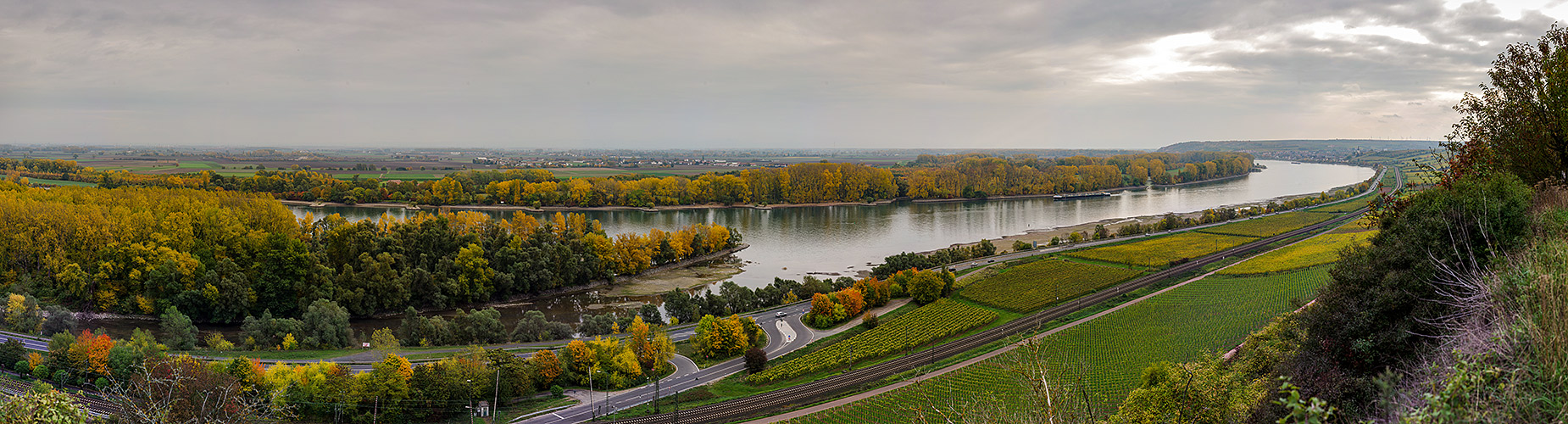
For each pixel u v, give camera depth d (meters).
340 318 123.81
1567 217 36.31
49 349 94.88
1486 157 48.22
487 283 161.75
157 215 158.38
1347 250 49.66
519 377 97.12
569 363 105.94
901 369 111.00
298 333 120.50
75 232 142.75
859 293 147.88
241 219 168.50
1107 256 196.62
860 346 124.56
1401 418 15.72
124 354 90.06
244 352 113.75
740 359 119.69
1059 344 118.38
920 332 133.38
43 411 22.61
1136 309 141.62
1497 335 18.28
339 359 110.94
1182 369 55.41
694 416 91.31
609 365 106.12
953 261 195.75
